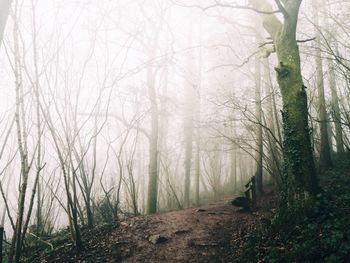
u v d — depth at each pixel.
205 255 7.02
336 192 8.05
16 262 4.82
